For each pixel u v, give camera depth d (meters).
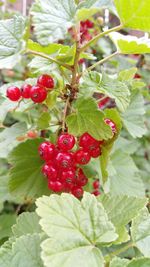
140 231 0.13
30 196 0.18
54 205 0.12
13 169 0.18
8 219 0.23
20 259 0.12
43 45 0.13
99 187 0.23
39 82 0.16
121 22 0.15
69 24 0.13
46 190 0.18
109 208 0.14
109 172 0.19
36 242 0.13
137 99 0.22
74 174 0.16
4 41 0.14
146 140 0.36
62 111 0.17
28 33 0.14
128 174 0.22
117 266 0.12
